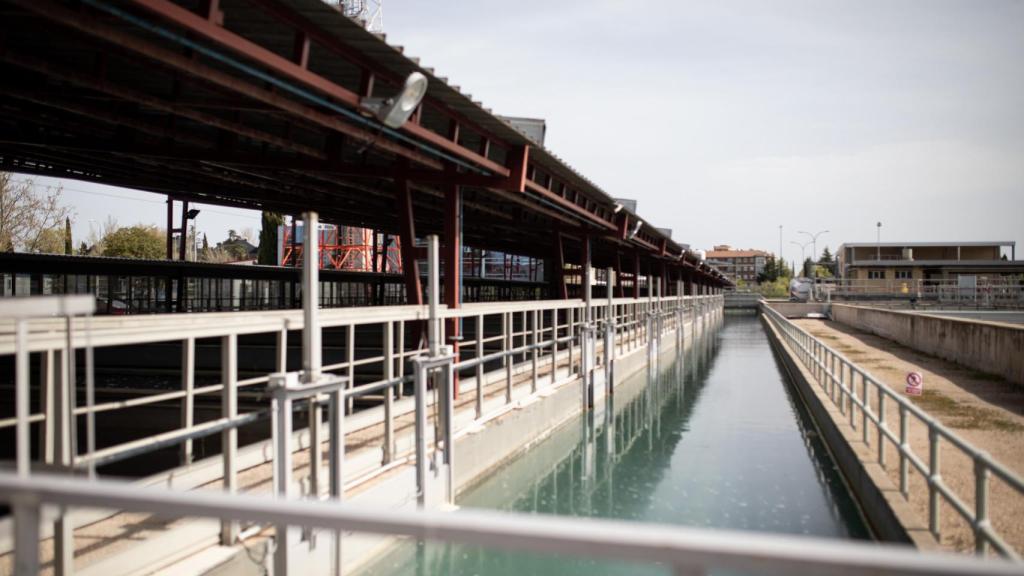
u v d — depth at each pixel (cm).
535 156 1234
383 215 1969
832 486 1071
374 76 780
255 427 1118
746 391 2131
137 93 747
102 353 1627
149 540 496
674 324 3716
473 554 800
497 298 4878
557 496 1048
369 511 176
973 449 505
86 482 193
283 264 5788
